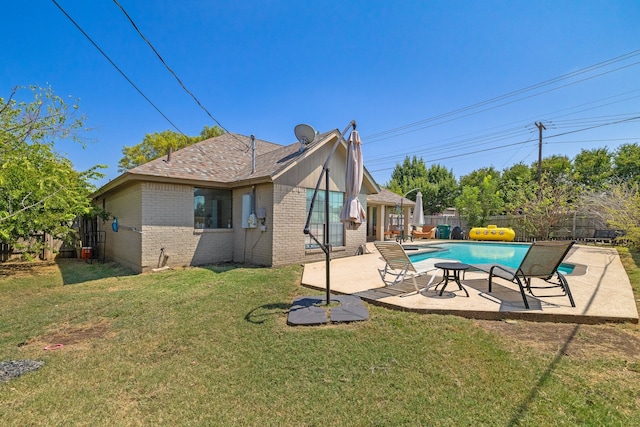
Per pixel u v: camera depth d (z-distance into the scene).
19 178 7.47
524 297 4.84
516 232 20.03
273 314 4.82
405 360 3.31
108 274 8.74
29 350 3.75
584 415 2.41
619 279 6.80
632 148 27.86
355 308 4.94
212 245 10.06
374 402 2.64
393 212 23.17
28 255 9.60
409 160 36.34
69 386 2.95
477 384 2.85
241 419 2.47
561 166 30.73
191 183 9.38
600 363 3.17
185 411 2.58
